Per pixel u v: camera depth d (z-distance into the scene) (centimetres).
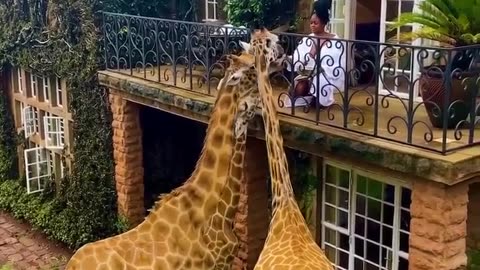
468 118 596
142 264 616
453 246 544
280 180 581
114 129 954
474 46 545
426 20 606
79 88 1020
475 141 560
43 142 1205
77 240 1040
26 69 1188
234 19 919
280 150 586
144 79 880
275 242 564
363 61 619
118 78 902
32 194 1205
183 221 642
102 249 611
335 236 804
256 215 786
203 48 814
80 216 1046
